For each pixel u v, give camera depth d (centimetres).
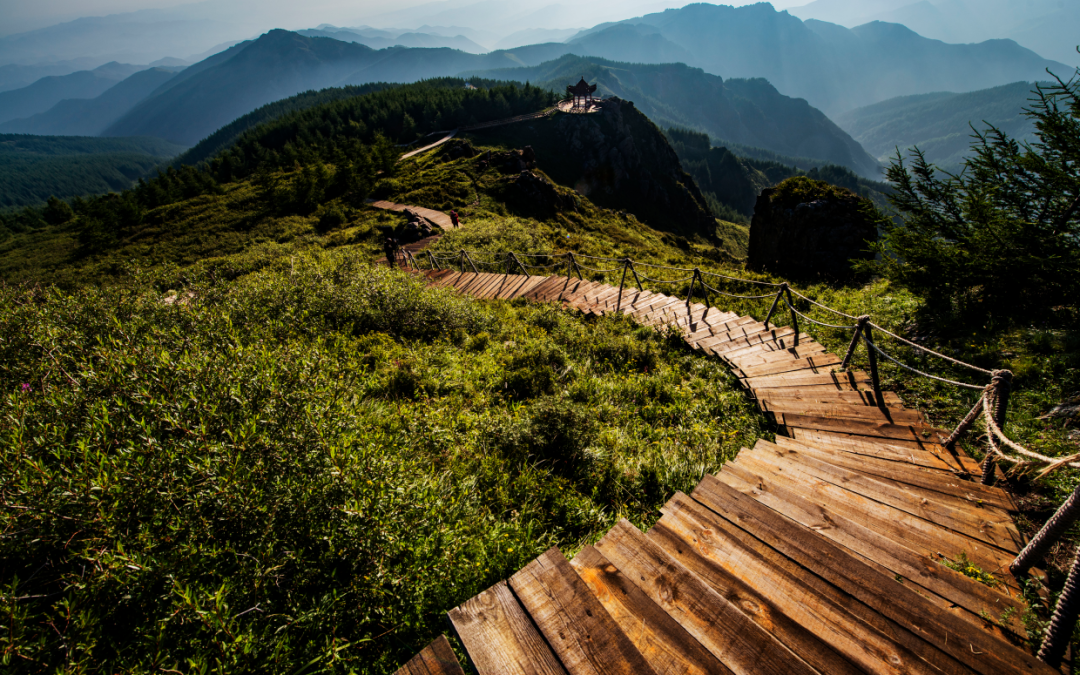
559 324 973
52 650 239
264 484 320
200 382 390
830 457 486
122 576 256
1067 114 645
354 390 532
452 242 2564
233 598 276
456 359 762
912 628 273
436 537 342
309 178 5603
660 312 1043
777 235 1773
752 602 284
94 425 324
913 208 873
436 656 243
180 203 6731
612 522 428
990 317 739
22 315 566
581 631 251
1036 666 253
